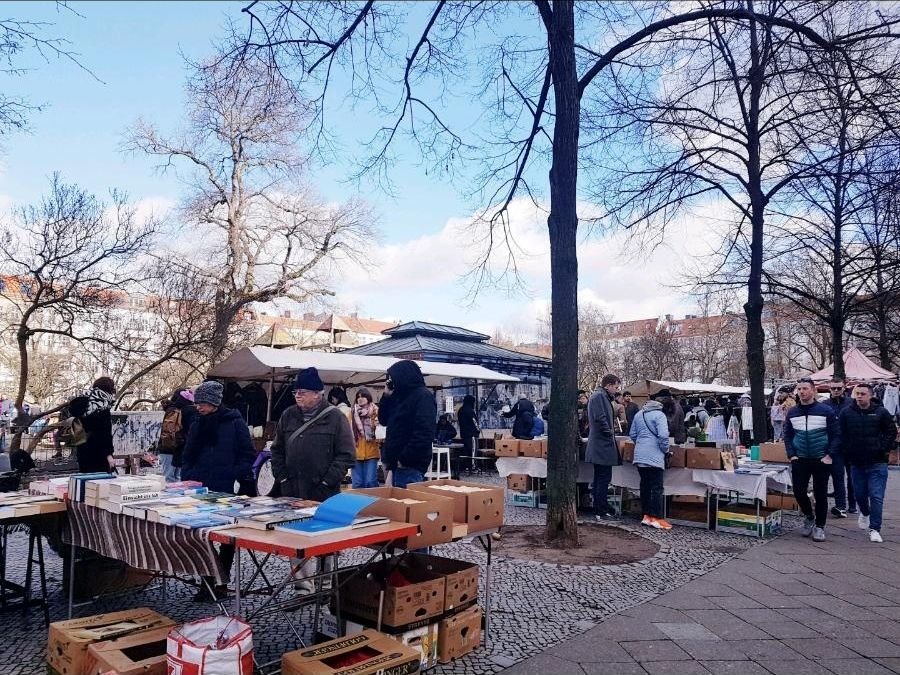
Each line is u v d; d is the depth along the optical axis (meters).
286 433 4.98
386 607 3.67
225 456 5.35
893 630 4.68
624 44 7.64
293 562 4.83
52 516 4.50
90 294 13.30
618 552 6.97
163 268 16.52
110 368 17.52
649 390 19.72
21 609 4.89
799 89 7.84
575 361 7.39
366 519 3.49
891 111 6.99
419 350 18.12
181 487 4.70
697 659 4.09
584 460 9.80
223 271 26.03
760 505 9.39
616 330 66.81
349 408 10.41
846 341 26.92
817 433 7.86
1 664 3.88
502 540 7.48
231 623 3.12
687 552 7.04
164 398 15.16
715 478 8.31
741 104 12.58
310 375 4.88
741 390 25.81
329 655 3.21
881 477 7.81
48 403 26.23
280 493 5.59
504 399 19.61
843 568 6.44
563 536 7.25
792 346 47.56
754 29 7.90
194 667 2.85
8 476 6.01
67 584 5.10
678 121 12.02
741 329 39.44
